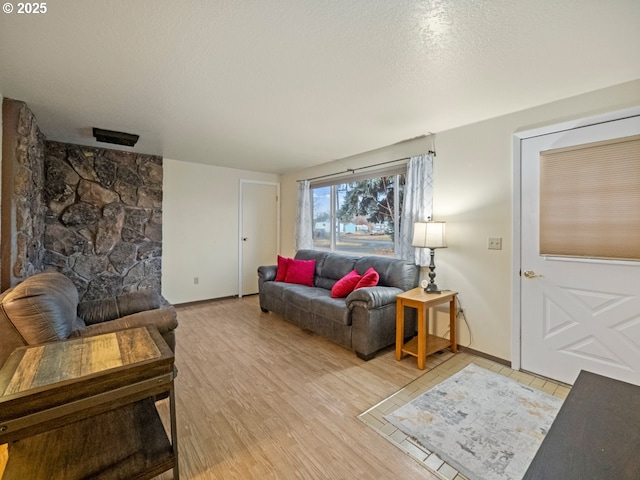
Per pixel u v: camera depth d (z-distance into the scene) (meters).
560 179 2.30
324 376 2.43
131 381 1.27
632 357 2.03
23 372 1.21
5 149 2.28
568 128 2.25
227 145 3.62
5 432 1.04
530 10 1.34
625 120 2.02
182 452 1.60
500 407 2.00
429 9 1.34
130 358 1.34
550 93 2.19
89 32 1.50
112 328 1.86
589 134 2.16
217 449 1.62
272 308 3.97
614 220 2.07
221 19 1.41
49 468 1.21
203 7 1.33
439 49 1.65
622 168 2.03
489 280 2.72
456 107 2.44
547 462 0.83
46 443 1.33
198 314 4.15
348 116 2.64
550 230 2.36
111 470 1.23
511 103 2.36
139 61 1.78
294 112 2.56
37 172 2.93
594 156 2.14
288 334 3.39
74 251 3.59
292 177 5.34
